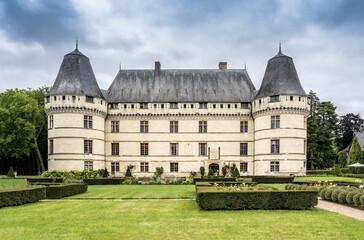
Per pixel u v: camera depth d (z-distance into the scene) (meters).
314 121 76.25
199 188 24.08
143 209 21.80
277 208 21.50
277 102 54.75
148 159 60.84
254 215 19.36
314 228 16.03
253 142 60.44
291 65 56.81
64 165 54.06
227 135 60.75
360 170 69.69
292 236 14.67
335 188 26.11
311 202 21.33
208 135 60.84
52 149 55.56
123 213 20.27
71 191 30.16
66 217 18.94
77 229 15.98
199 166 60.56
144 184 45.19
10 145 61.28
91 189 37.12
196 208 22.11
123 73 64.75
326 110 80.50
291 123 54.75
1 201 22.48
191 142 60.78
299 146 54.81
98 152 58.00
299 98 55.06
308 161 76.69
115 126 61.50
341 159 81.88
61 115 54.72
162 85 62.84
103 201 26.25
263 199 21.36
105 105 59.69
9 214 20.00
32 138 68.00
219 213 20.09
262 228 16.09
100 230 15.78
